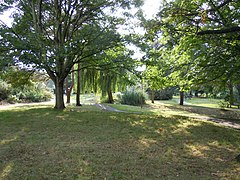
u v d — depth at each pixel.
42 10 10.90
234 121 9.05
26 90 18.53
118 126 6.73
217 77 7.29
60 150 4.16
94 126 6.68
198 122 7.96
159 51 9.69
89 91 17.16
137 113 11.11
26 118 7.97
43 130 6.00
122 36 9.80
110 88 17.47
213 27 6.39
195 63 7.93
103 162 3.53
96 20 10.59
